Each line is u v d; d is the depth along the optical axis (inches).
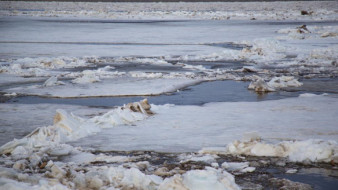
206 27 6318.9
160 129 1244.5
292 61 2997.0
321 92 1877.5
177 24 7057.1
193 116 1406.3
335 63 2815.0
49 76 2384.4
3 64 2824.8
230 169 908.0
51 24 6939.0
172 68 2682.1
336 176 869.8
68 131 1181.1
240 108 1529.3
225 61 3080.7
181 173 876.0
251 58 3223.4
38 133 1146.7
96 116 1326.3
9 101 1705.2
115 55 3376.0
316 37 4707.2
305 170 906.1
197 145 1084.5
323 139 1103.6
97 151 1055.0
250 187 803.4
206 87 2026.3
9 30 5689.0
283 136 1143.6
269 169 912.9
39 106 1599.4
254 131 1130.7
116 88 1967.3
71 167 915.4
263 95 1814.7
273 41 3774.6
